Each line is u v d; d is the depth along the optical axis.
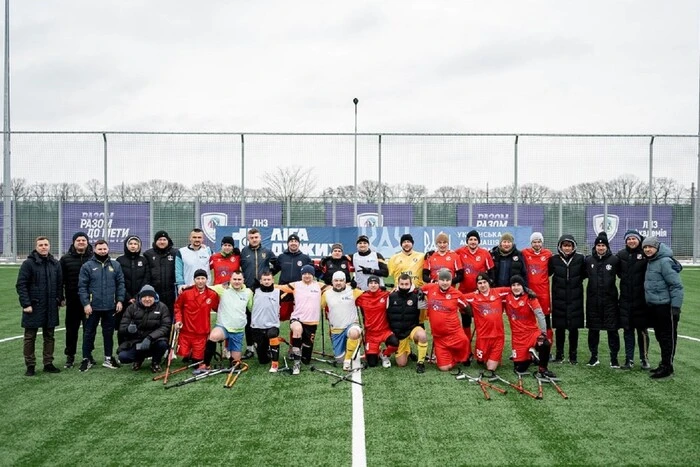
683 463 4.52
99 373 7.15
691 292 14.55
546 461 4.55
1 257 20.95
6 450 4.80
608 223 19.38
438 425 5.32
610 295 7.31
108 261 7.37
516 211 17.95
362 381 6.79
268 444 4.89
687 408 5.80
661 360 7.24
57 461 4.58
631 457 4.63
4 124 20.75
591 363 7.52
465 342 7.29
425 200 18.97
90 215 19.84
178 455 4.68
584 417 5.54
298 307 7.59
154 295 7.31
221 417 5.55
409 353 7.83
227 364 7.61
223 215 19.12
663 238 19.56
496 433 5.13
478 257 8.16
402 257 8.79
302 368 7.43
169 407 5.85
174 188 18.81
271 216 18.83
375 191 18.84
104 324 7.38
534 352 6.77
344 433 5.12
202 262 8.25
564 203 19.31
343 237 15.36
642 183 18.81
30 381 6.79
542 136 17.92
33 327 7.01
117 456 4.67
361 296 7.52
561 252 7.51
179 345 7.43
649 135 18.27
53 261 7.16
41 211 20.02
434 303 7.28
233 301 7.45
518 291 6.94
